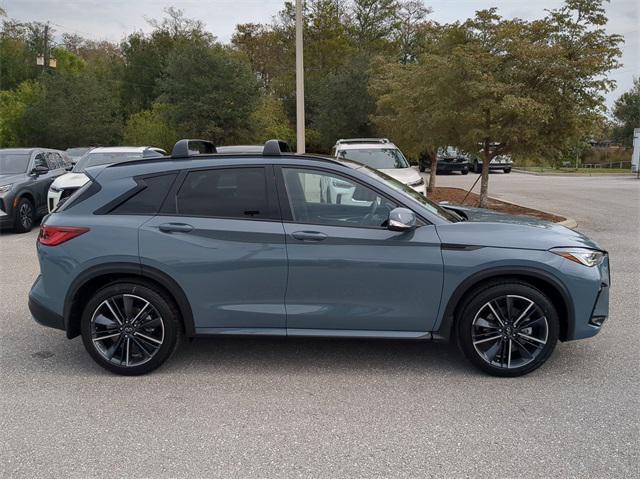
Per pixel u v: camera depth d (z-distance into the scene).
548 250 3.98
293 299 4.09
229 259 4.05
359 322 4.10
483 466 2.95
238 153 4.36
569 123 11.66
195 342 4.94
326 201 4.14
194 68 30.09
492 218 4.58
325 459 3.04
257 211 4.12
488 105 11.45
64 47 59.41
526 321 4.06
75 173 11.05
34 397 3.85
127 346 4.20
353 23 46.81
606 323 5.36
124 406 3.71
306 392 3.90
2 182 10.78
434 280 3.99
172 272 4.07
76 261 4.12
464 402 3.72
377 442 3.21
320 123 34.78
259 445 3.19
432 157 18.97
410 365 4.38
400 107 17.12
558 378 4.09
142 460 3.04
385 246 3.99
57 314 4.22
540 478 2.84
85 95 33.72
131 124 33.81
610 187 22.22
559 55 11.33
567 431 3.32
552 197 17.81
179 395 3.87
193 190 4.20
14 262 8.32
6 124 35.06
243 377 4.17
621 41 11.59
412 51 43.88
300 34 13.94
